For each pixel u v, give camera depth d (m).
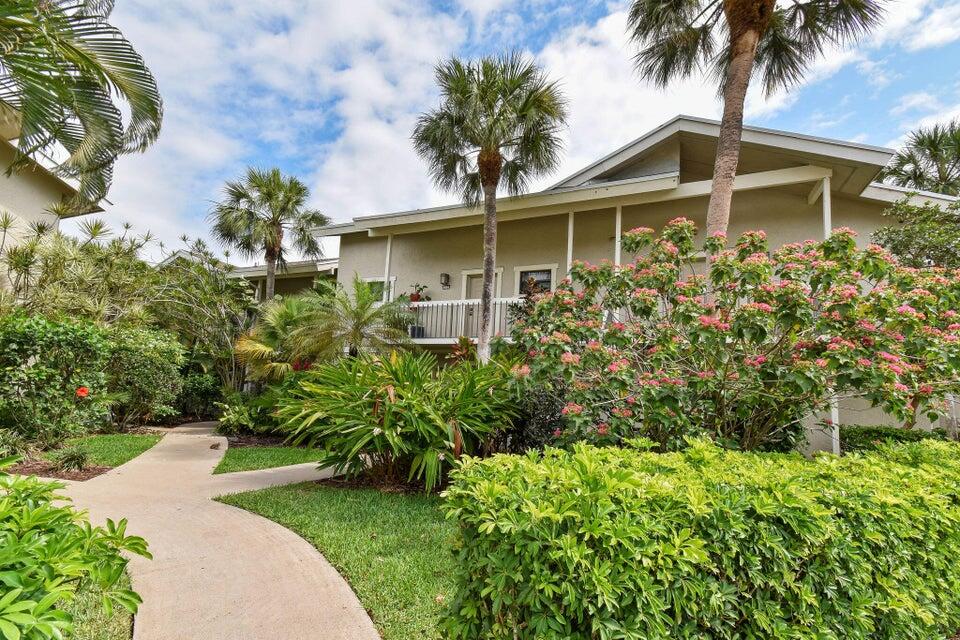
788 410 4.80
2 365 6.36
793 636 1.87
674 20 8.63
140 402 10.24
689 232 5.52
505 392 5.86
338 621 2.66
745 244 5.12
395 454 5.13
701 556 1.67
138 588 3.00
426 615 2.71
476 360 9.02
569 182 11.28
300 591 3.01
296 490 5.56
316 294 11.88
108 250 10.86
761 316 4.19
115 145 4.94
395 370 5.60
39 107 4.15
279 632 2.54
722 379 4.58
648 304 4.89
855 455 3.61
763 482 2.12
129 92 4.64
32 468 6.00
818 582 2.02
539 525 1.69
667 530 1.79
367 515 4.53
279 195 15.92
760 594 1.89
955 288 4.31
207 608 2.78
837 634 2.01
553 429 5.75
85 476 5.92
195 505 4.84
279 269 17.12
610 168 10.82
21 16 3.41
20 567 1.33
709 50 9.47
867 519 2.19
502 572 1.71
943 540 2.53
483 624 1.83
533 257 11.95
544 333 5.45
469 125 9.12
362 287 10.66
